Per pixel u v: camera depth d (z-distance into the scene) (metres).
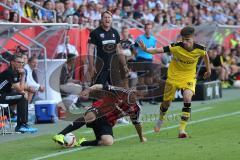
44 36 32.31
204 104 33.12
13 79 24.20
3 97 23.94
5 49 30.94
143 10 43.81
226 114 28.33
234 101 34.59
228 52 44.78
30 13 34.56
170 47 21.92
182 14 48.31
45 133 24.02
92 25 37.66
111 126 20.34
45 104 27.14
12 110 26.38
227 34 44.56
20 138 22.73
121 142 20.95
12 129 24.89
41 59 31.80
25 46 31.00
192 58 21.91
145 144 20.33
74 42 35.22
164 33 40.06
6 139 22.61
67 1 37.28
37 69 30.39
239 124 24.61
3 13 31.67
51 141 21.80
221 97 36.97
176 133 22.80
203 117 27.33
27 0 34.09
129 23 40.38
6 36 27.67
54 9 36.03
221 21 50.78
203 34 39.53
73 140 20.23
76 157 18.30
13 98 24.03
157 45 39.06
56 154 19.02
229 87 43.53
